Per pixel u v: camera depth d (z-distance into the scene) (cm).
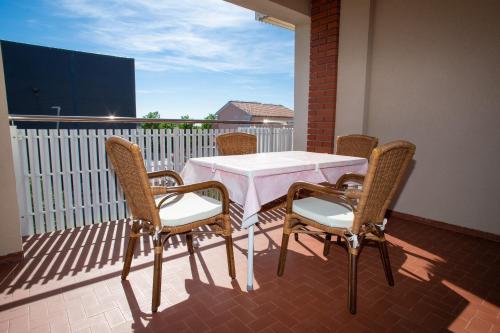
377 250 256
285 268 221
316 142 411
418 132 328
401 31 331
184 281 200
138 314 165
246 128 431
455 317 166
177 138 354
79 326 155
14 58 816
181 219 175
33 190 277
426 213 329
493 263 234
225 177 198
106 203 320
